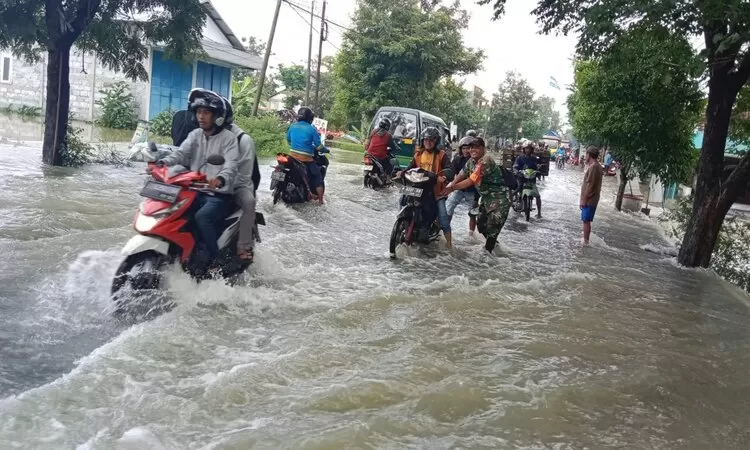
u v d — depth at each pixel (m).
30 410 3.20
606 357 4.99
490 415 3.72
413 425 3.50
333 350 4.46
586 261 9.34
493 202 8.87
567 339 5.34
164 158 5.37
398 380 4.04
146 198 5.23
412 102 34.09
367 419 3.49
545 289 7.11
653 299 7.25
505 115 71.81
